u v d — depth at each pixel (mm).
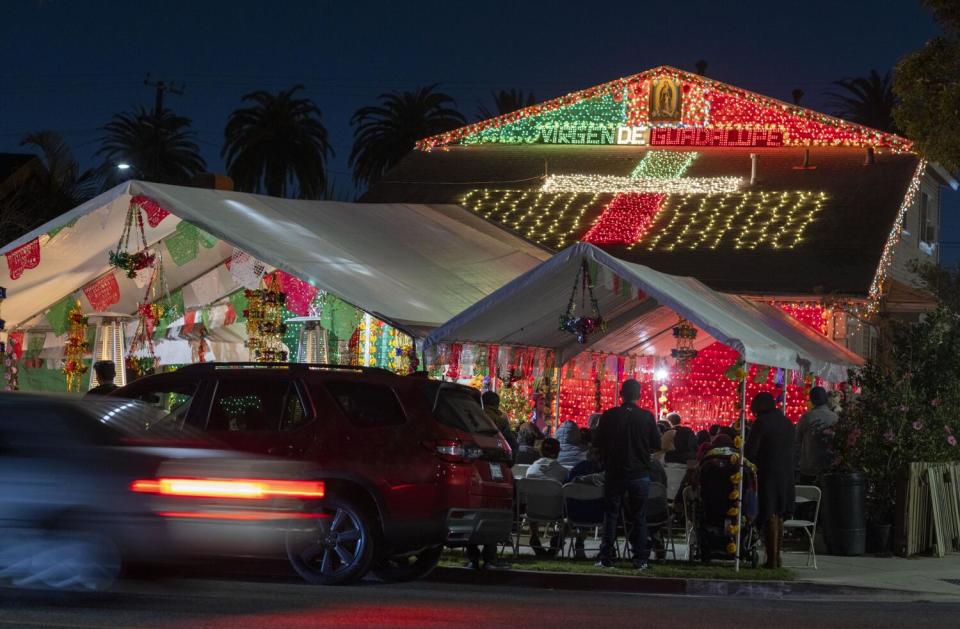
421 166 33094
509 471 12609
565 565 13500
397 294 18094
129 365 19844
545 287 16297
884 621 10148
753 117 32438
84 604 8984
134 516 8703
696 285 18766
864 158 30844
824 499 15891
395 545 11469
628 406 13445
